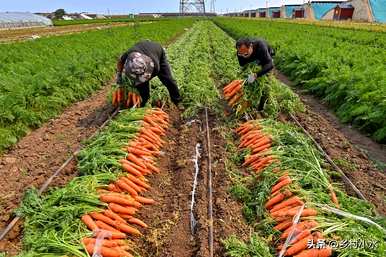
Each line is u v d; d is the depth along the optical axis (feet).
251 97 26.73
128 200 16.63
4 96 28.27
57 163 21.66
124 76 25.93
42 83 32.71
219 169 20.80
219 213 16.90
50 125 28.76
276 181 17.74
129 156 20.01
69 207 15.46
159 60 26.78
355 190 18.49
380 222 15.08
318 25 126.00
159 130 24.56
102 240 14.03
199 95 31.27
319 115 30.89
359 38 72.38
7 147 24.43
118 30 97.50
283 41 64.64
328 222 14.55
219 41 81.66
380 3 175.83
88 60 44.16
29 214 16.20
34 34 123.13
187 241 15.51
